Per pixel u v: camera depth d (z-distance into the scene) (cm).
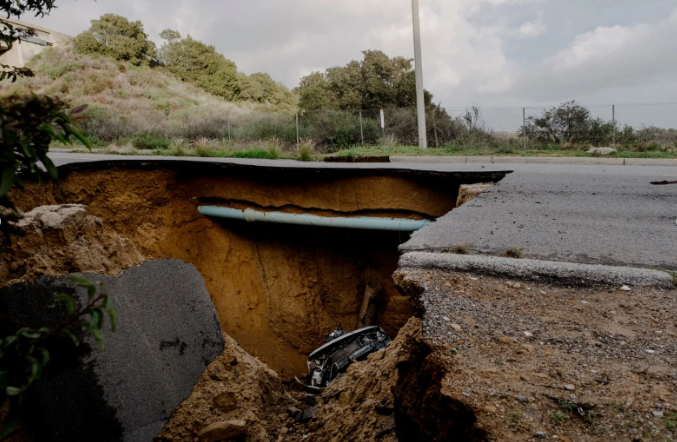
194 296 542
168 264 536
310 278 1238
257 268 1209
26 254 464
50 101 161
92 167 1050
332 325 1224
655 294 372
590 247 487
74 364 415
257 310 1180
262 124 2442
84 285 166
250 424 477
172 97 3984
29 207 926
